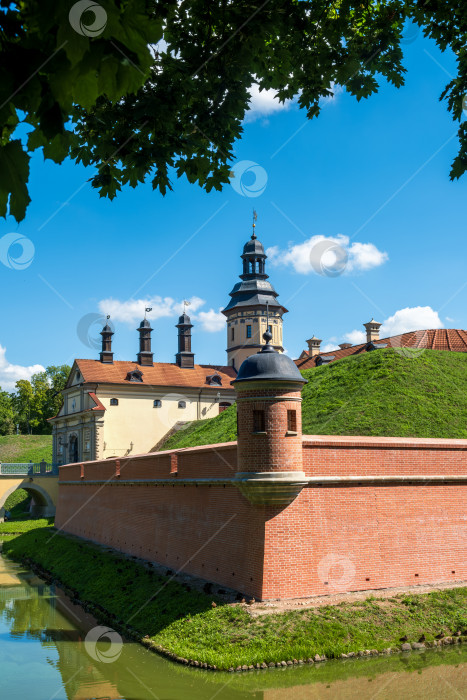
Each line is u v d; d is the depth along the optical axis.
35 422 101.31
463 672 13.72
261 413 17.92
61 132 2.71
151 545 25.36
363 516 18.28
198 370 63.47
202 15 6.88
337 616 15.84
